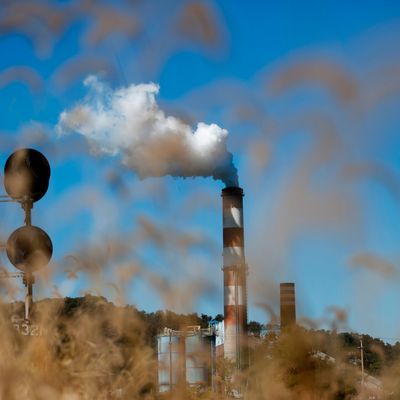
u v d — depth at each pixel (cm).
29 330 595
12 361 566
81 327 599
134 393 596
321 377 649
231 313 8344
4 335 581
